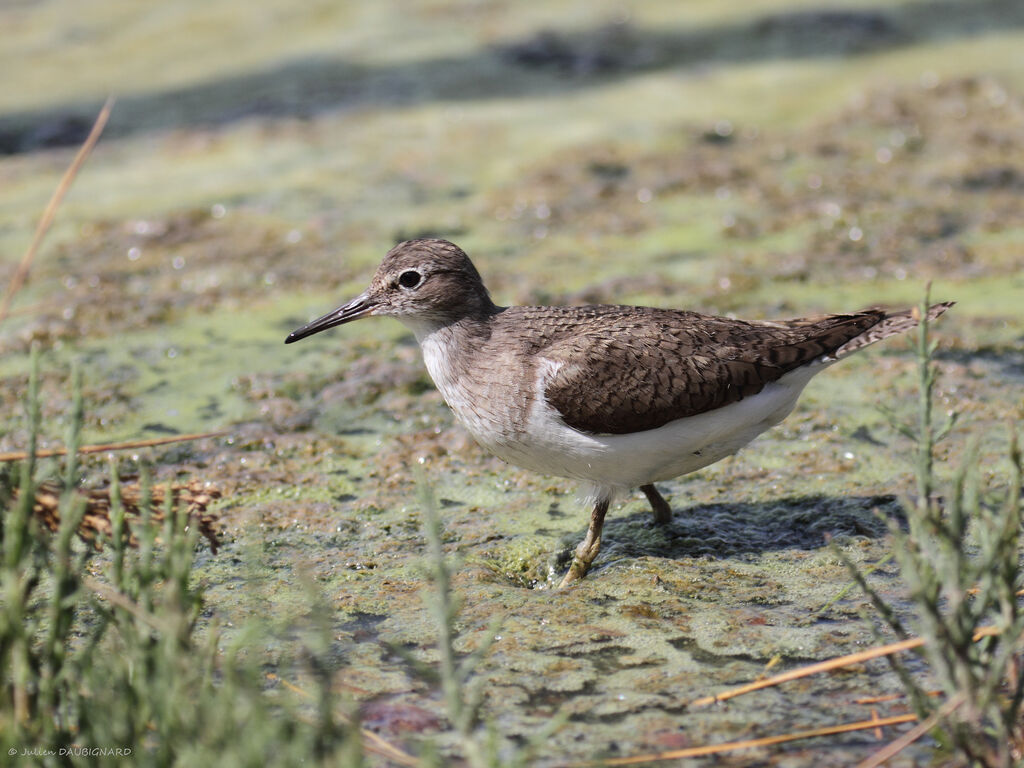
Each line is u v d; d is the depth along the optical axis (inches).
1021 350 543.2
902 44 968.3
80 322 598.2
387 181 767.7
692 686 319.3
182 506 305.1
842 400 506.3
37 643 331.9
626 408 376.5
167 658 253.0
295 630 351.9
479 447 481.1
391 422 505.0
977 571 267.0
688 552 403.2
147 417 506.6
